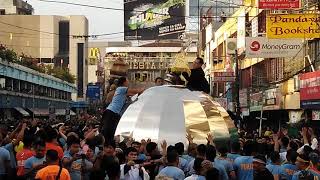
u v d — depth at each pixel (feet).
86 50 363.35
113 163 28.73
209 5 242.37
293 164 38.45
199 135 47.78
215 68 190.49
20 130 43.52
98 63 284.82
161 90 51.11
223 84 182.29
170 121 48.24
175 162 32.99
